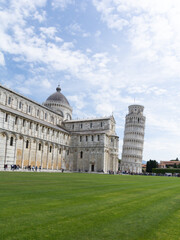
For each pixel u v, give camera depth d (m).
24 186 21.84
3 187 20.34
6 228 8.74
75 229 8.91
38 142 82.56
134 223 10.07
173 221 10.67
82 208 12.46
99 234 8.49
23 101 89.69
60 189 20.50
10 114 68.06
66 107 127.31
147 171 169.62
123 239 8.12
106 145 105.50
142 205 14.12
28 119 76.62
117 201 15.09
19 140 72.56
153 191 22.23
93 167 103.62
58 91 134.50
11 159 68.19
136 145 165.25
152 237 8.46
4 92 78.69
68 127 120.44
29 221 9.69
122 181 36.69
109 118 111.00
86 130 115.50
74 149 109.50
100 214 11.34
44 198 15.13
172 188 26.72
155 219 10.89
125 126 173.50
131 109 174.25
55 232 8.49
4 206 12.22
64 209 12.04
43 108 103.81
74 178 39.25
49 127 90.19
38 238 7.87
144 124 173.25
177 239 8.34
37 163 82.00
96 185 26.27
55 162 95.06
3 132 65.00
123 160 166.75
